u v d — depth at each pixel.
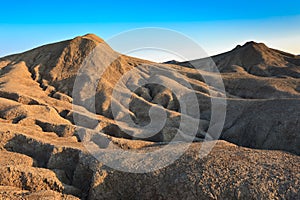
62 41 67.38
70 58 61.38
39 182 18.66
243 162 18.64
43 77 57.16
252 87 56.66
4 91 43.56
